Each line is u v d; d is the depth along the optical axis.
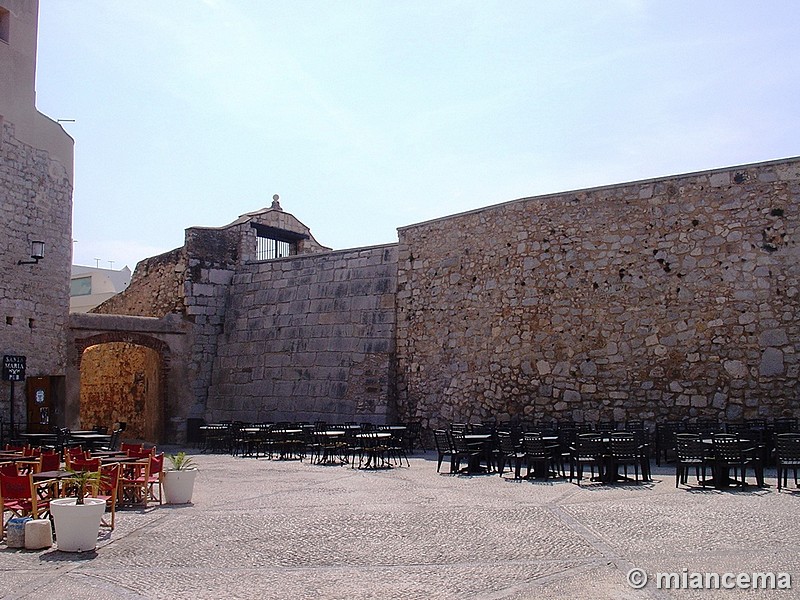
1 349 17.88
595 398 17.28
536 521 9.27
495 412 18.83
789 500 10.34
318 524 9.39
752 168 16.09
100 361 28.72
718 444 11.63
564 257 18.14
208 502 11.32
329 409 22.19
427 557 7.58
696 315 16.34
